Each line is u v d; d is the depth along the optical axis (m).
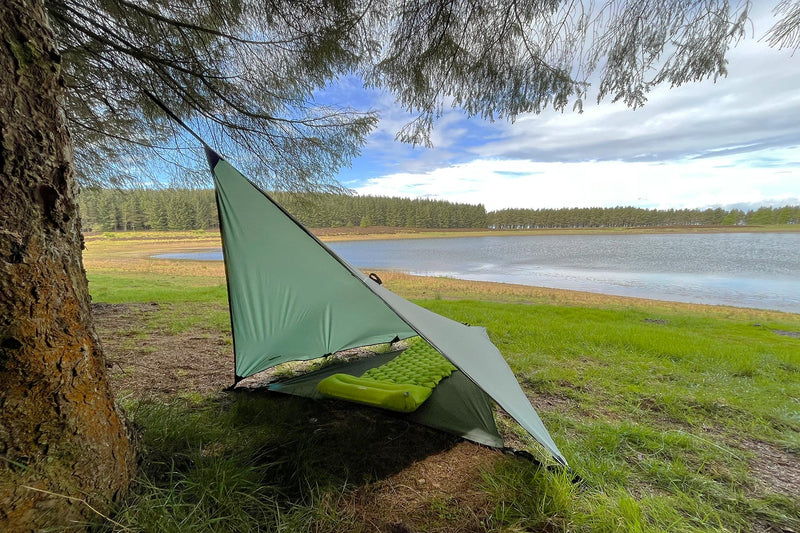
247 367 2.35
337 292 2.30
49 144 0.87
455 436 1.76
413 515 1.23
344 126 2.83
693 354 3.83
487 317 6.06
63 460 0.89
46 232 0.87
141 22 2.06
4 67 0.77
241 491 1.19
